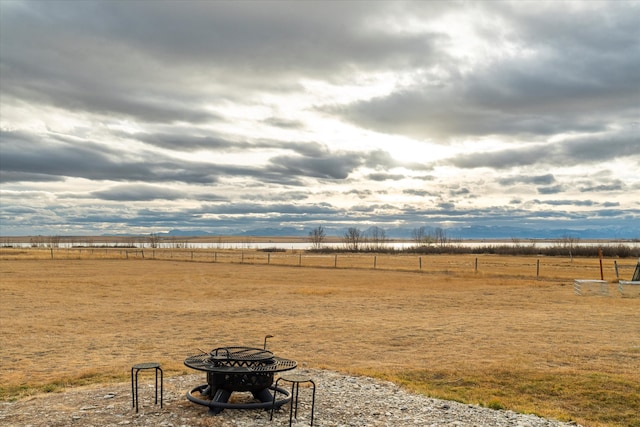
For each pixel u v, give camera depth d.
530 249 100.19
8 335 18.31
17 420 8.34
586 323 20.50
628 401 10.45
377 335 18.19
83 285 37.06
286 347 16.20
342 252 115.25
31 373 12.72
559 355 14.68
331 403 9.77
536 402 10.45
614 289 31.77
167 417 8.51
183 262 67.25
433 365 13.62
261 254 101.88
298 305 26.66
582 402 10.45
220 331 19.17
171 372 12.59
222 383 8.93
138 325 20.61
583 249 94.44
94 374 12.45
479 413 9.34
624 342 16.59
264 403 8.87
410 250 113.88
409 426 8.48
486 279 41.00
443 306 26.08
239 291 33.53
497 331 18.81
